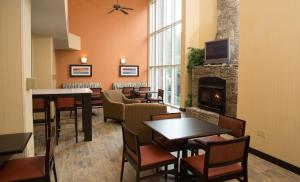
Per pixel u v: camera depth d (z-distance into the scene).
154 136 3.11
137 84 10.39
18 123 2.59
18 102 2.58
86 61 9.72
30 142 2.93
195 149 2.99
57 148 3.98
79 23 9.57
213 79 5.84
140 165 2.23
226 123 2.98
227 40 5.46
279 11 3.20
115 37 10.12
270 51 3.35
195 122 2.87
